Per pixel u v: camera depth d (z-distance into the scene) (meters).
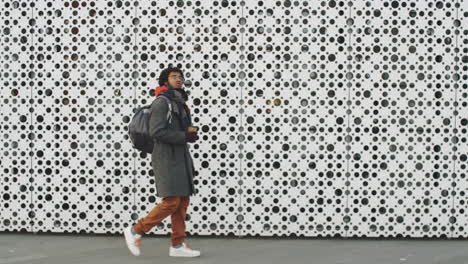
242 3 5.46
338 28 5.45
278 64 5.47
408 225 5.52
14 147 5.57
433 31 5.42
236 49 5.46
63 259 4.78
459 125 5.45
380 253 5.04
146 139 4.69
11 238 5.49
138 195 5.57
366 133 5.47
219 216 5.56
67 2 5.50
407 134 5.46
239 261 4.74
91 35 5.50
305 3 5.45
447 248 5.23
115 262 4.69
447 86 5.44
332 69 5.45
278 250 5.12
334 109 5.46
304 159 5.50
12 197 5.59
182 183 4.58
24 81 5.52
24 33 5.52
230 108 5.48
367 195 5.51
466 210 5.50
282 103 5.47
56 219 5.61
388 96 5.45
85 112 5.53
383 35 5.43
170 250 4.90
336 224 5.53
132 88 5.50
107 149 5.54
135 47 5.50
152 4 5.49
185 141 4.54
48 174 5.58
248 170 5.52
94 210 5.59
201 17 5.47
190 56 5.49
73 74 5.51
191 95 5.48
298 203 5.53
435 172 5.48
